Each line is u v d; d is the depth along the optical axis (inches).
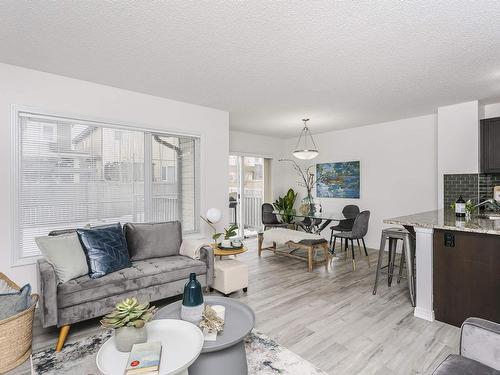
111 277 100.7
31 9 77.5
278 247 230.1
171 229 136.6
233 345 68.5
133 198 147.7
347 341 91.0
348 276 156.7
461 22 83.4
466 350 52.7
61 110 124.4
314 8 76.8
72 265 97.1
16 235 113.8
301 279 151.9
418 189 199.2
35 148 119.9
